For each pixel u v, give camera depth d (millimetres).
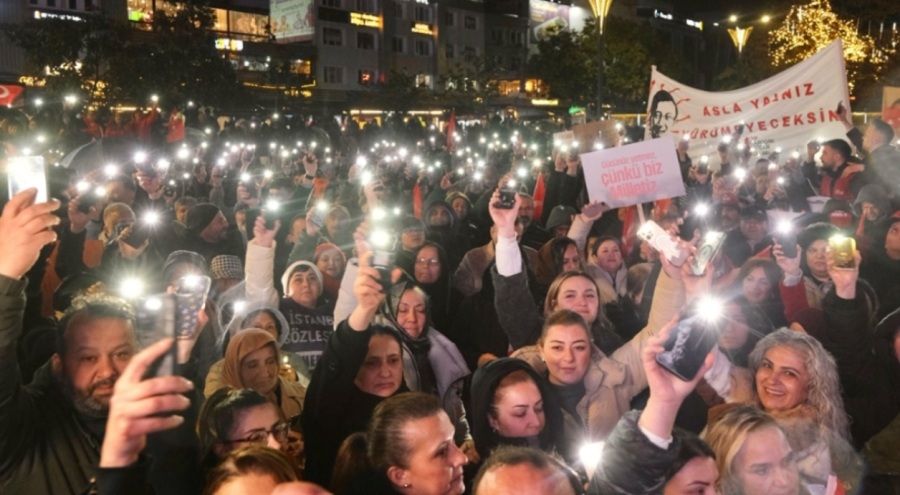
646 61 64875
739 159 12914
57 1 42500
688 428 4223
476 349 5898
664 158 7098
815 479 3398
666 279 4324
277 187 9648
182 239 7488
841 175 10039
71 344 3016
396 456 3080
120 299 3219
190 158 14203
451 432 3164
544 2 81562
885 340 4250
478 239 9531
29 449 2873
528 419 3613
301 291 5715
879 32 41656
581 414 4219
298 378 5078
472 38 72500
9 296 2607
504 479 2486
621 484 2562
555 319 4277
